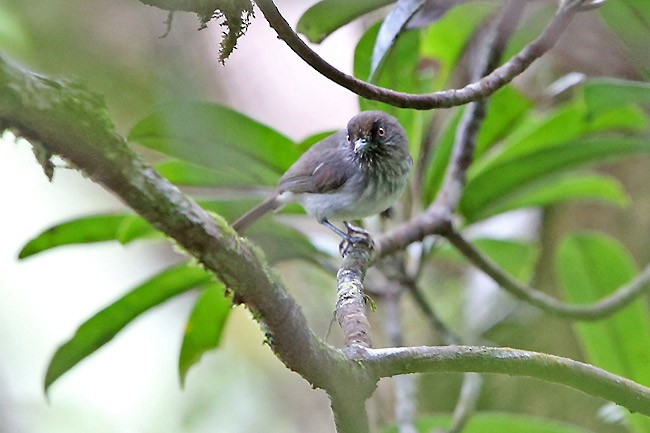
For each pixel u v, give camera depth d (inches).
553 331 381.1
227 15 144.9
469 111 278.1
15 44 407.5
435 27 301.9
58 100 115.6
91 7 441.7
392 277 304.0
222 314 294.2
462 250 274.5
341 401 144.6
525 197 323.6
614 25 241.8
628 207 368.5
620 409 257.1
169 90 417.7
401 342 303.6
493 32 265.3
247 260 134.2
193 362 304.2
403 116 304.5
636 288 277.6
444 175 311.7
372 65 203.2
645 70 253.8
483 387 376.2
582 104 296.0
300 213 351.6
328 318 441.7
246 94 534.9
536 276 394.0
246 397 513.3
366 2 218.4
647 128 310.8
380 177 327.6
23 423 483.8
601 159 291.7
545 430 283.0
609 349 289.4
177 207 128.3
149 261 578.9
